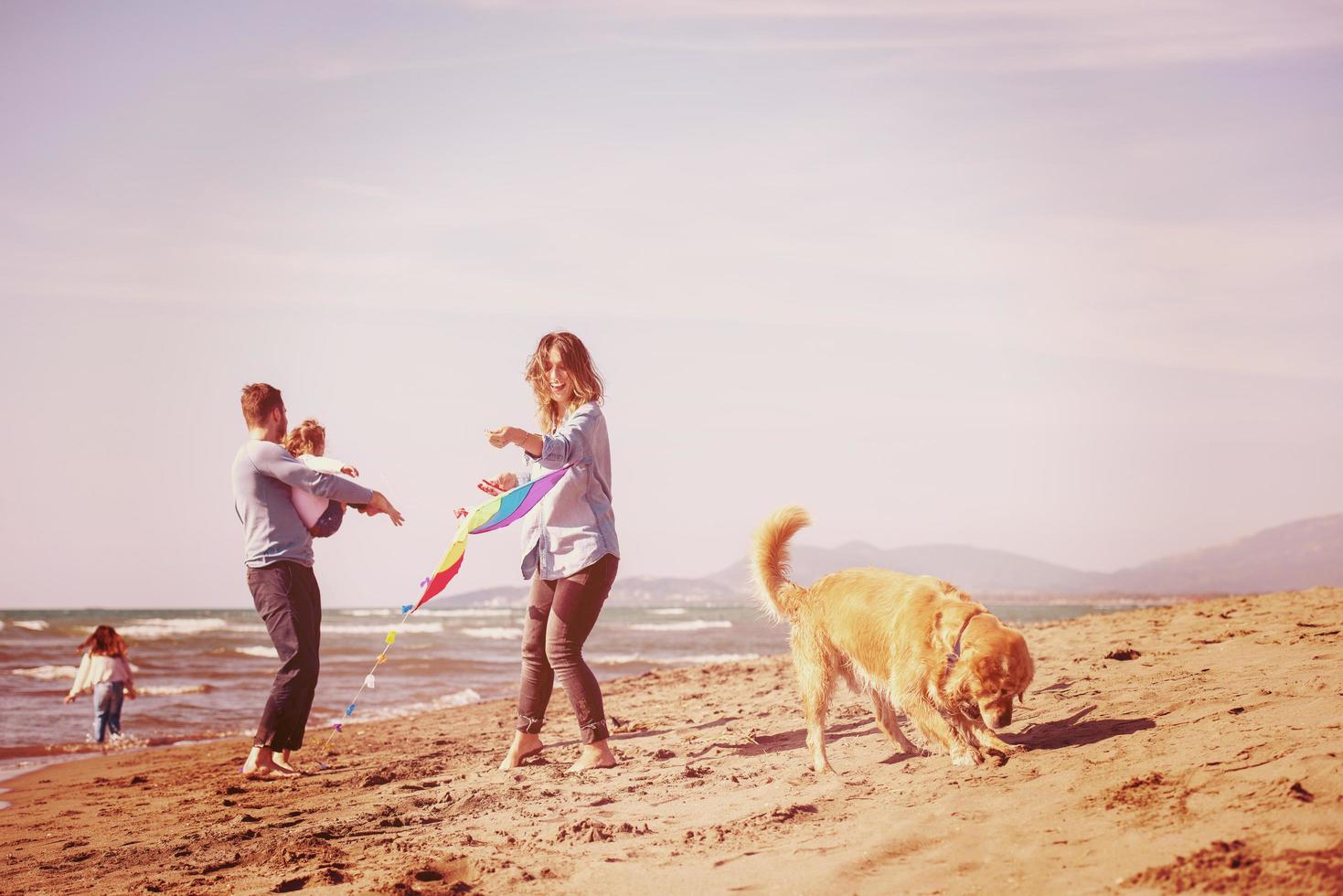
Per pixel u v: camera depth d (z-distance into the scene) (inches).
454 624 2652.6
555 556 213.3
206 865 164.9
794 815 151.1
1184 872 99.3
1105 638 331.9
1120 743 158.1
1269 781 120.8
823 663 193.9
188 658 1022.4
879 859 122.8
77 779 304.5
